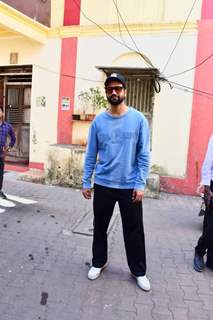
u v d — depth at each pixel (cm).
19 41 920
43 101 908
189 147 790
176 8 774
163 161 811
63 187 787
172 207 686
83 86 862
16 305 307
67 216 573
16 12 755
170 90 792
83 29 844
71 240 468
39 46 897
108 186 341
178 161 801
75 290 338
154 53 795
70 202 664
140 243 349
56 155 791
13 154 994
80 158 774
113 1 820
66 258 410
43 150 920
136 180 336
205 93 770
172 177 804
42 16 855
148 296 336
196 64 769
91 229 509
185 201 741
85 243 461
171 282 367
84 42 851
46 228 509
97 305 315
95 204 353
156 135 812
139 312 308
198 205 711
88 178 354
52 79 893
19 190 731
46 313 298
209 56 759
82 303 317
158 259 426
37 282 349
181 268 402
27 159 988
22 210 591
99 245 363
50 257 411
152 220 592
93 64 848
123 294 336
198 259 401
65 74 877
